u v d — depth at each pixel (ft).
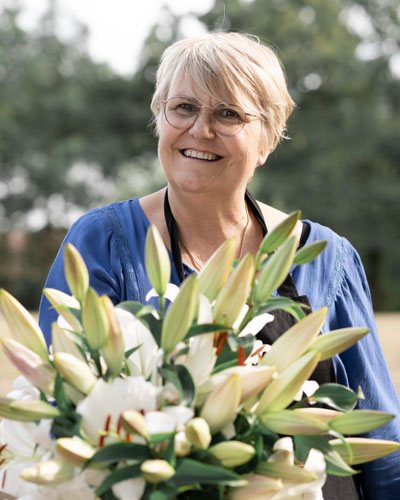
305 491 4.29
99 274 7.02
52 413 4.12
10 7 100.32
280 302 4.57
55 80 100.99
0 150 93.45
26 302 97.86
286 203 86.63
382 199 87.66
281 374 4.21
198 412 4.19
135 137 98.48
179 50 6.89
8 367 18.25
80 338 4.42
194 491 4.19
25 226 96.73
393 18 94.84
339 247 7.70
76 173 96.53
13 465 4.33
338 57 90.89
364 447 4.50
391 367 18.97
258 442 4.16
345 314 7.43
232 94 6.70
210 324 4.18
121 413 3.89
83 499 4.08
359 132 89.66
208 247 7.39
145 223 7.37
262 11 94.43
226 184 6.97
